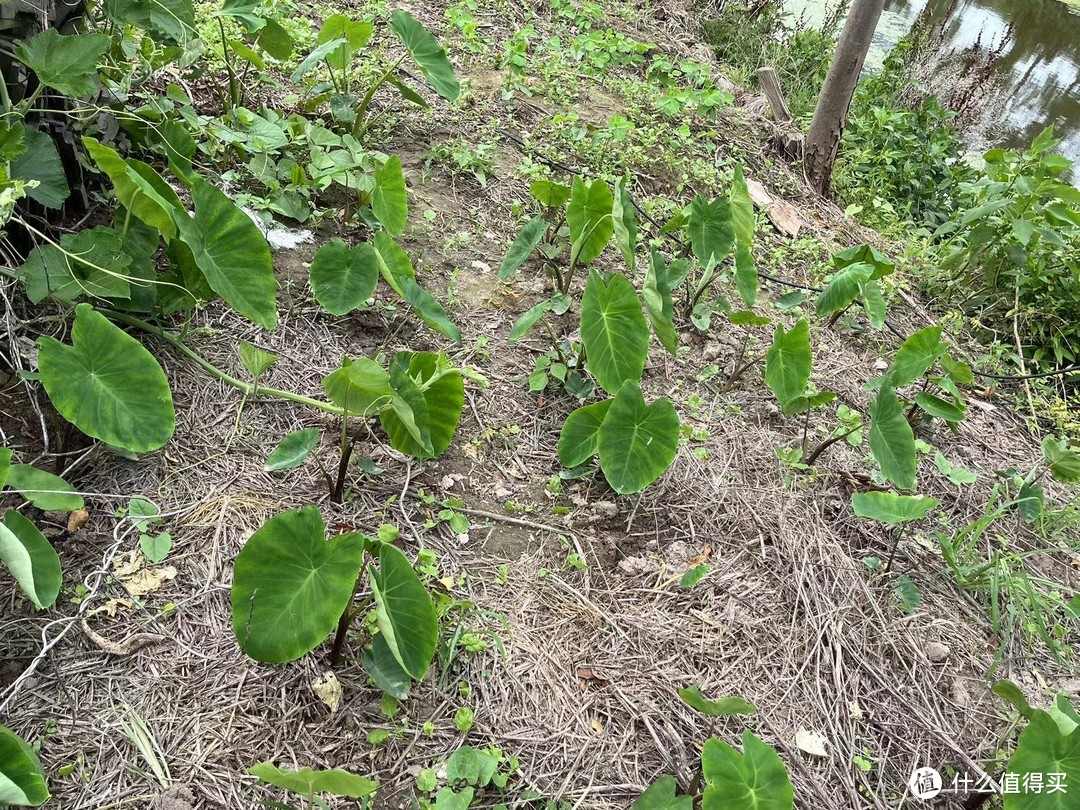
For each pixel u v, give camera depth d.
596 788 1.70
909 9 9.83
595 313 2.38
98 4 2.43
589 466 2.43
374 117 3.62
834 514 2.54
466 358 2.70
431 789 1.61
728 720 1.90
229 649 1.74
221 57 3.37
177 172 2.09
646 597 2.13
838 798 1.82
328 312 2.45
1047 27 10.51
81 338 1.67
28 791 1.21
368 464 2.20
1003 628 2.35
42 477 1.66
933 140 5.95
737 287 3.21
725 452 2.63
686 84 5.29
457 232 3.24
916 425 3.14
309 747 1.64
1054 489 2.98
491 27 4.97
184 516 1.95
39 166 2.01
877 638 2.20
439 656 1.84
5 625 1.66
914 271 4.21
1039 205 4.05
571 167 3.85
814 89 6.67
